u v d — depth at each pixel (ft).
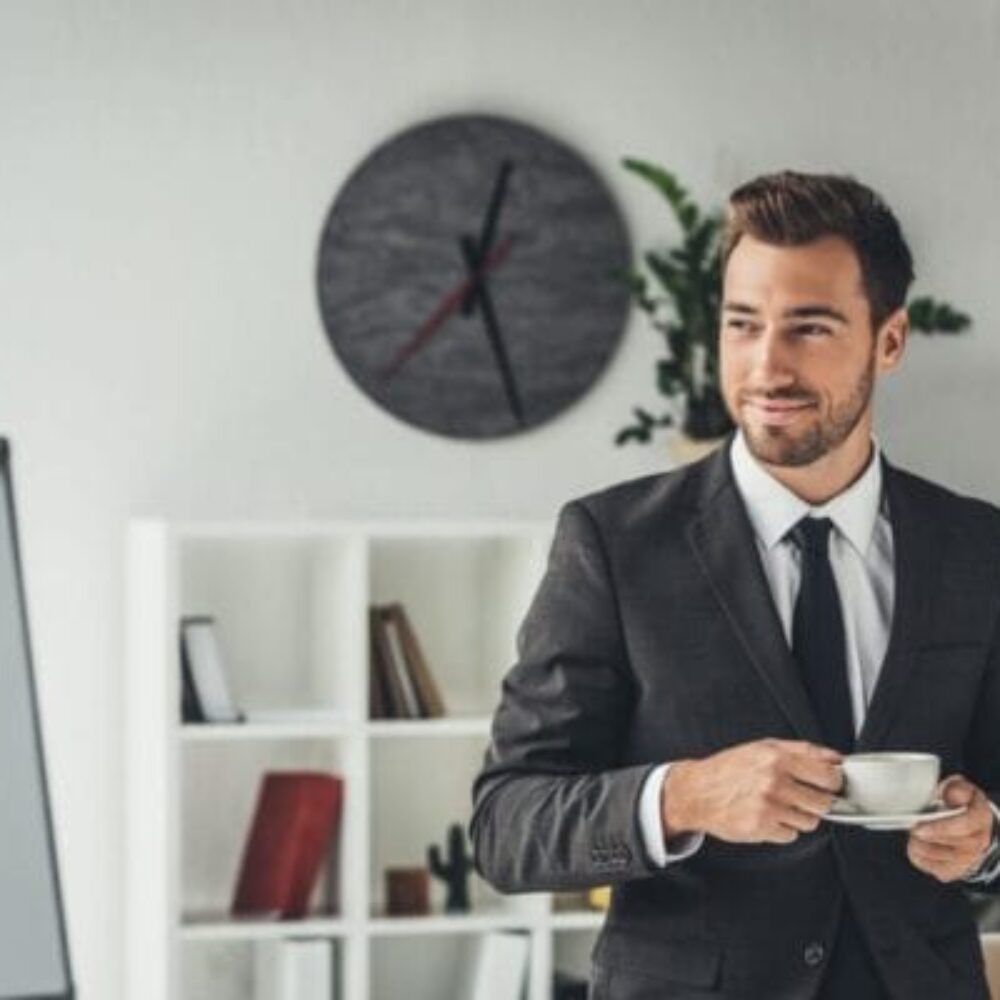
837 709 11.57
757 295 11.27
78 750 24.36
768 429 11.30
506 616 24.44
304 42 24.80
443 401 25.21
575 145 25.55
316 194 24.85
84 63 24.32
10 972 10.61
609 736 11.81
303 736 23.34
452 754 24.89
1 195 24.17
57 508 24.29
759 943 11.35
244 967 24.16
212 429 24.62
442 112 25.21
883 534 11.89
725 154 25.81
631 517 11.89
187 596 24.29
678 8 25.72
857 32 26.12
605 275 25.61
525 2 25.40
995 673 11.81
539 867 11.39
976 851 11.15
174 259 24.53
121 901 24.41
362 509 25.02
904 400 26.25
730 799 10.77
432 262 25.17
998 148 26.45
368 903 23.49
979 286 26.48
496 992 23.50
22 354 24.22
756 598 11.53
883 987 11.52
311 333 24.88
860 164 26.17
